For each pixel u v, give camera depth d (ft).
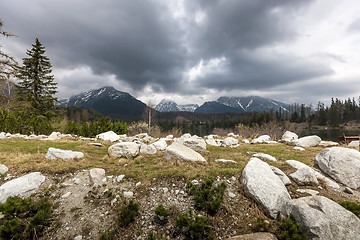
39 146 33.71
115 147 29.71
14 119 53.57
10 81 62.18
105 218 14.71
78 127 68.28
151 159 28.94
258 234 12.50
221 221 14.40
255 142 57.72
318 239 11.41
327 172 22.20
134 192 17.76
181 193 17.58
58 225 14.01
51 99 83.30
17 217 13.23
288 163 25.36
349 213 12.64
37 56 82.79
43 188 17.87
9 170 20.56
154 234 13.30
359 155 21.52
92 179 19.97
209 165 25.16
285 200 15.67
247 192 16.63
